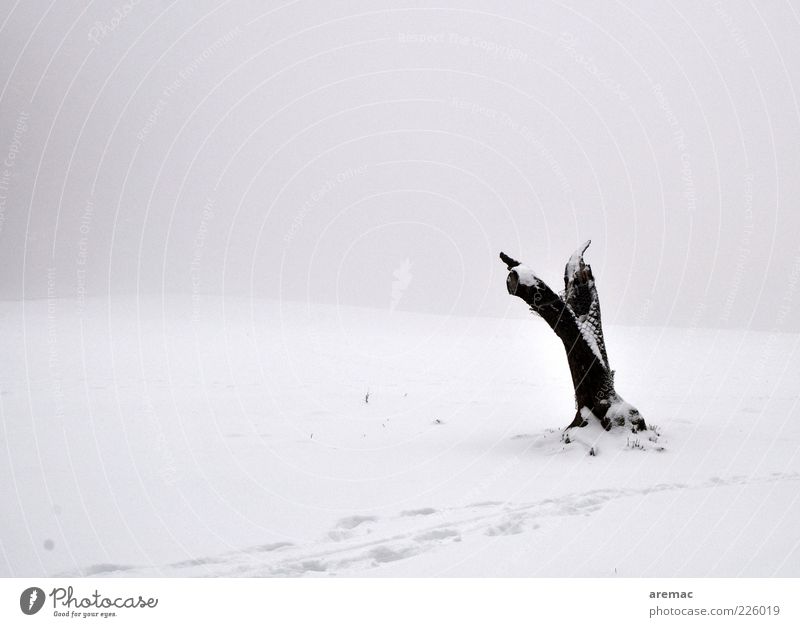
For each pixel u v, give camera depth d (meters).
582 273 9.16
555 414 12.11
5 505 5.71
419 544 4.95
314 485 6.69
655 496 6.14
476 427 10.62
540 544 4.90
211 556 4.65
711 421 10.52
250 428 10.02
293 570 4.46
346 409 12.43
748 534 5.06
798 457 7.72
